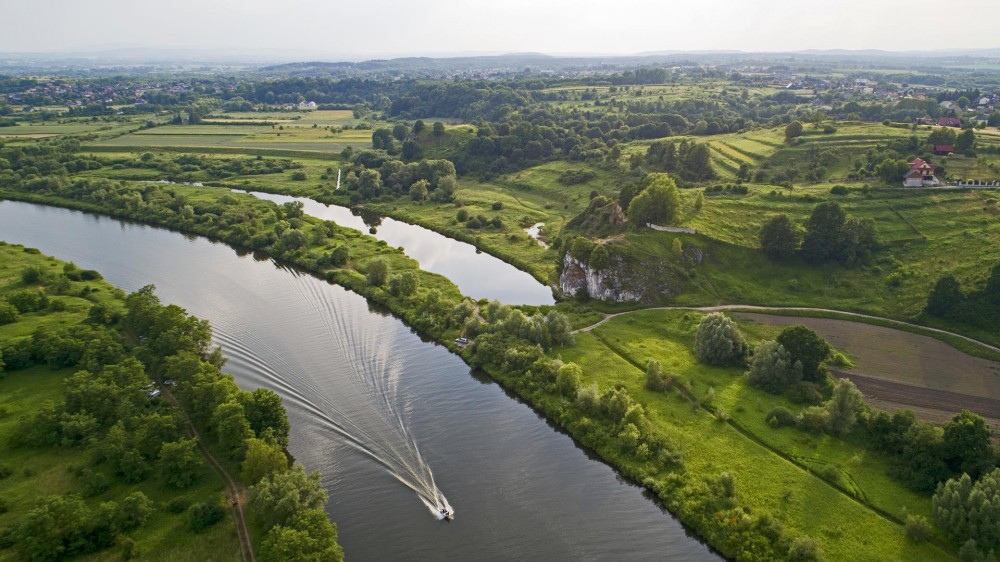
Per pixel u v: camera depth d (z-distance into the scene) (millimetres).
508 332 111312
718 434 85250
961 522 64438
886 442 80812
